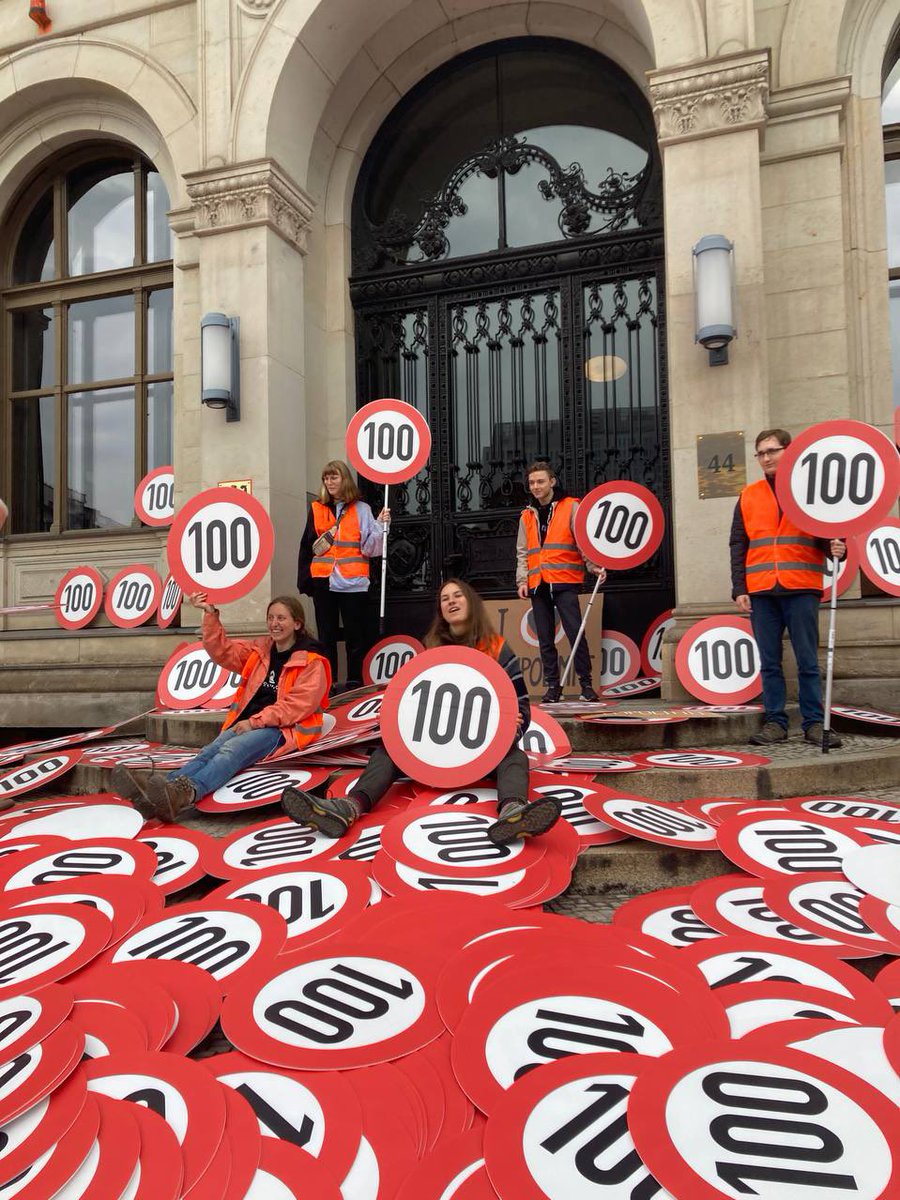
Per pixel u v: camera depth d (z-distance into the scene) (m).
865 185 6.63
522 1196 1.62
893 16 6.61
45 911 2.91
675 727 4.77
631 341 7.58
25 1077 1.97
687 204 6.18
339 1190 1.67
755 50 6.00
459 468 7.99
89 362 9.48
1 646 7.99
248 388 7.25
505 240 8.05
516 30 7.99
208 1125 1.83
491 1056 2.04
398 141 8.49
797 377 6.54
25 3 8.90
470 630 4.04
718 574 5.99
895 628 5.78
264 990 2.38
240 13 7.55
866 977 2.44
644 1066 1.97
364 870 3.12
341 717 5.16
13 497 9.64
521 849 3.19
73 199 9.70
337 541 6.19
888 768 4.16
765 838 3.28
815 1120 1.77
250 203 7.31
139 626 8.34
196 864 3.37
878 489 4.38
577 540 6.13
